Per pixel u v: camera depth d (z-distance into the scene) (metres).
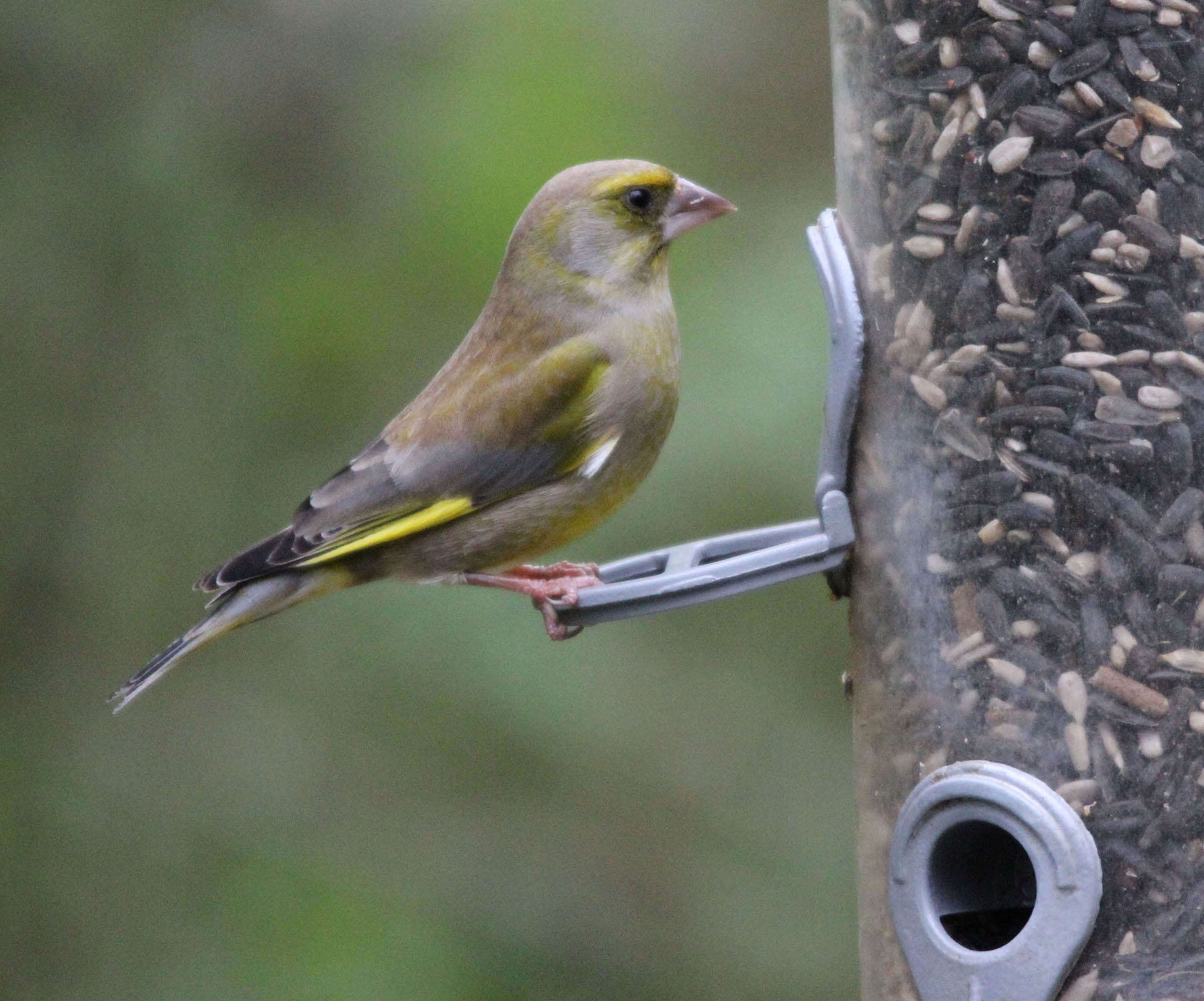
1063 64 7.18
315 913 12.19
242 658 12.93
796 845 12.40
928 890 7.14
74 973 12.34
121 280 13.24
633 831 12.43
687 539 11.96
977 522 7.29
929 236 7.37
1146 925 6.95
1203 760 7.04
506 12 13.89
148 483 13.10
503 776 12.50
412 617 12.67
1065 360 7.18
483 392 9.07
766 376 12.17
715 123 13.91
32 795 12.74
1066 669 7.13
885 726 7.51
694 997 12.13
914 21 7.40
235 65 13.61
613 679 12.58
